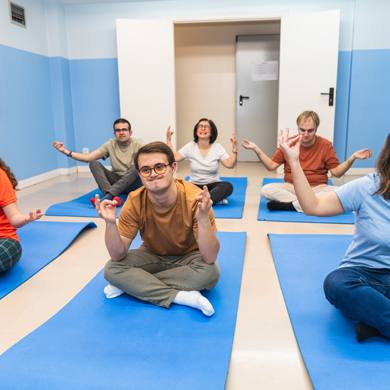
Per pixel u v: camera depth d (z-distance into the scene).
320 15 5.02
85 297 1.83
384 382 1.22
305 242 2.52
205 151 3.67
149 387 1.21
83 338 1.48
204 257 1.68
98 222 3.14
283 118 5.36
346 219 3.06
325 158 3.29
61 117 5.66
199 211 1.52
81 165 6.06
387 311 1.36
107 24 5.66
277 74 6.32
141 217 1.70
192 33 6.45
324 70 5.14
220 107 6.64
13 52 4.61
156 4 5.52
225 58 6.47
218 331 1.53
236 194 4.12
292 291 1.87
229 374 1.31
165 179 1.52
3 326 1.62
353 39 5.21
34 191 4.53
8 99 4.51
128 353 1.39
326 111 5.22
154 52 5.40
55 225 2.90
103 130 5.95
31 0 5.01
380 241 1.38
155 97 5.50
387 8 5.09
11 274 2.12
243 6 5.38
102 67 5.78
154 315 1.65
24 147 4.84
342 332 1.52
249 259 2.32
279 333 1.54
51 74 5.56
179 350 1.40
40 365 1.32
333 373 1.27
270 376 1.30
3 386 1.22
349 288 1.40
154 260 1.85
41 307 1.78
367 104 5.36
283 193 3.35
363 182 1.40
